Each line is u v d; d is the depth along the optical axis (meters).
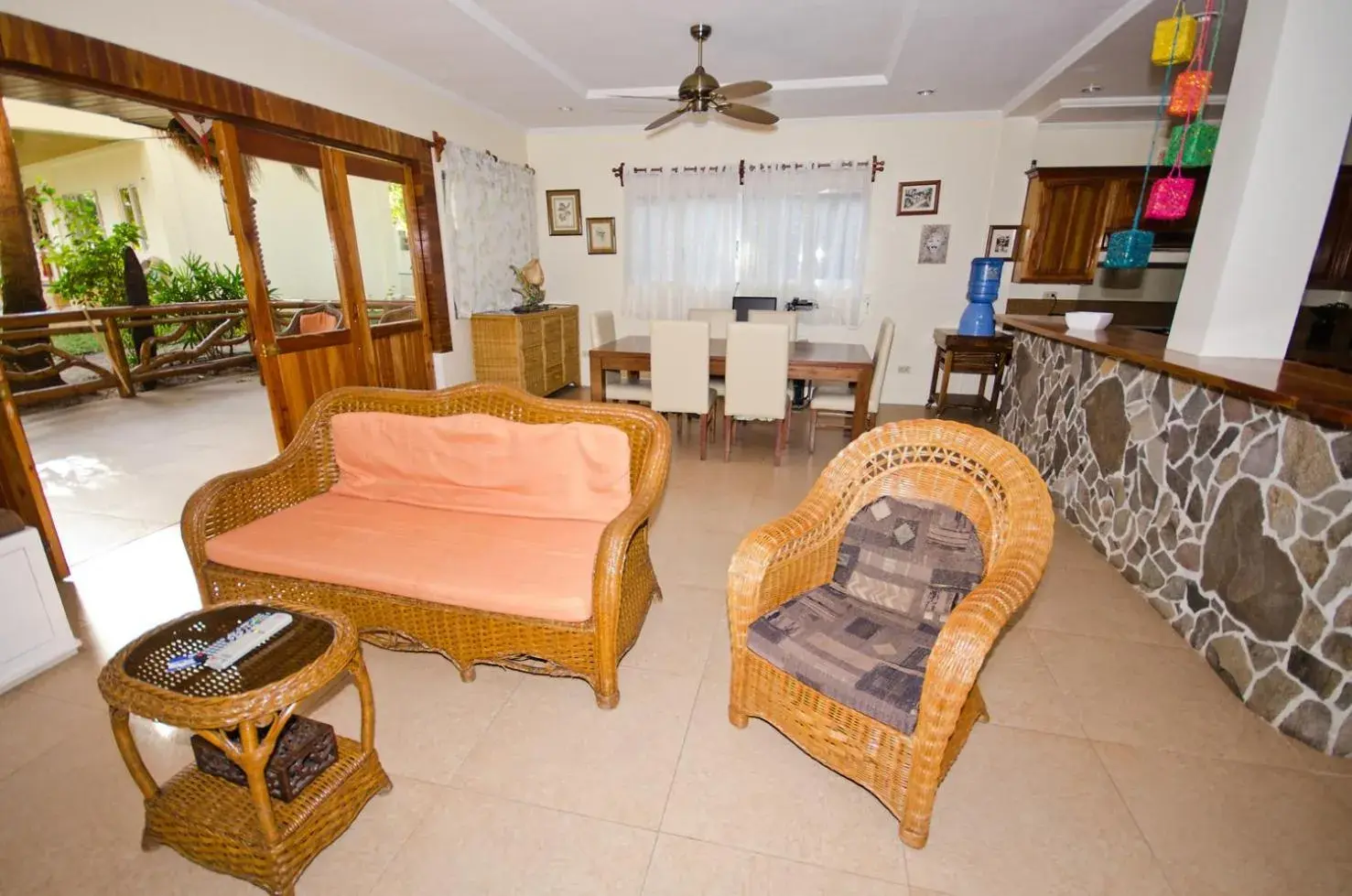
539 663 1.75
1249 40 2.14
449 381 4.77
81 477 3.57
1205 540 2.04
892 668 1.35
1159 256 5.02
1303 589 1.63
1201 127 2.28
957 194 5.16
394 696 1.79
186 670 1.19
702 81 3.02
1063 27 3.29
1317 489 1.60
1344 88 2.01
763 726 1.68
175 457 3.95
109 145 6.89
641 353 4.05
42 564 1.87
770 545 1.49
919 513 1.60
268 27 3.04
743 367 3.71
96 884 1.25
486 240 5.08
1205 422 2.10
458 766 1.54
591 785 1.48
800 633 1.48
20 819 1.39
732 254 5.56
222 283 6.89
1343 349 4.59
